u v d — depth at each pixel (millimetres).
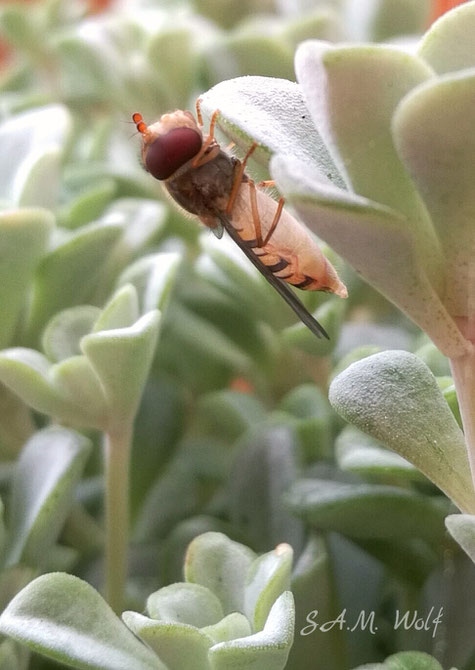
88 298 63
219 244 60
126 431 53
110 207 69
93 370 52
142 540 66
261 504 58
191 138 52
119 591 54
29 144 64
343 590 57
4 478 61
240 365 71
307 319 51
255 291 59
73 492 53
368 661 54
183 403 69
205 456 70
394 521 52
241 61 71
